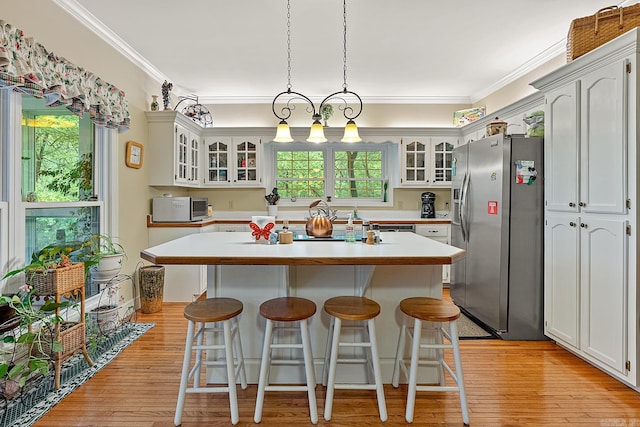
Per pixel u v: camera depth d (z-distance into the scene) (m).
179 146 3.87
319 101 4.79
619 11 2.10
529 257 2.72
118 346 2.55
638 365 1.89
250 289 2.03
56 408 1.79
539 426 1.67
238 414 1.74
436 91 4.52
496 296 2.79
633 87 1.87
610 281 2.04
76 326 2.13
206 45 3.16
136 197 3.50
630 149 1.90
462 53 3.32
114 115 2.89
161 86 4.02
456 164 3.62
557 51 3.22
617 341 2.00
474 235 3.15
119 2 2.46
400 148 4.61
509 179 2.71
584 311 2.24
